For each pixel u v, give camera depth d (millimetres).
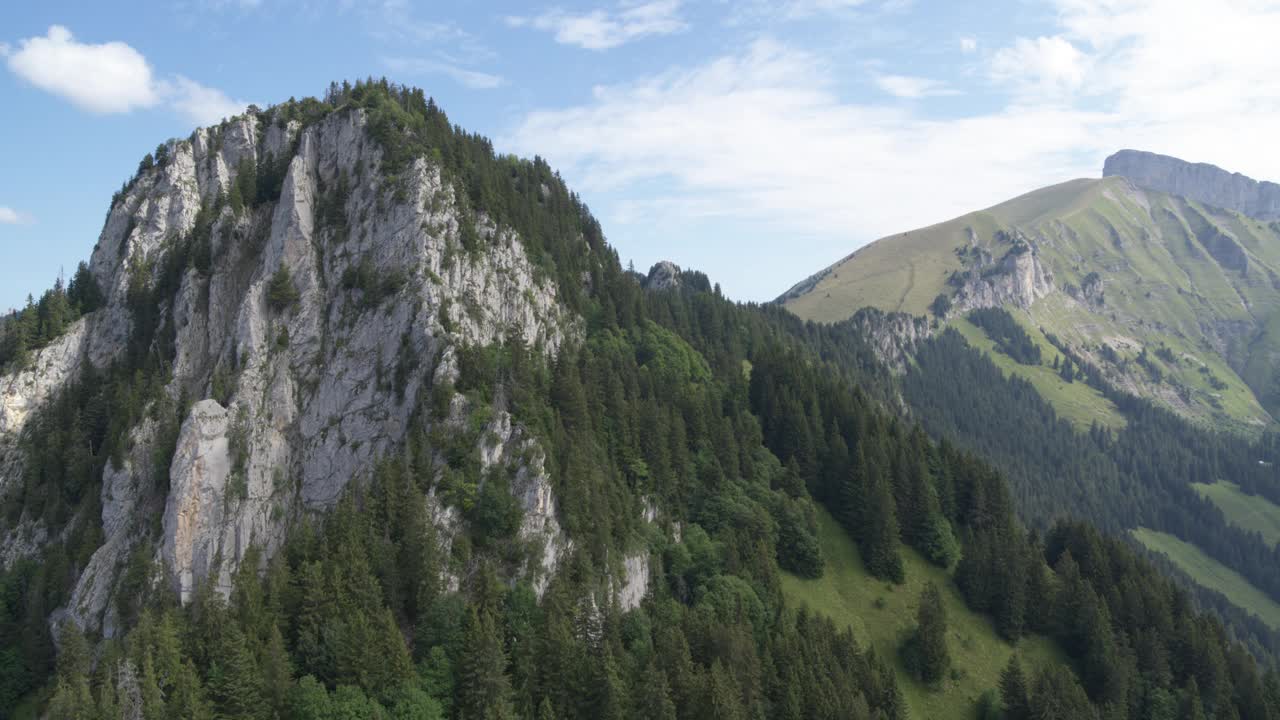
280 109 192375
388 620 116125
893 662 154375
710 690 118000
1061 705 142375
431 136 179875
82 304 179500
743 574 151500
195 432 138375
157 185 185250
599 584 132875
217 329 162250
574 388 157250
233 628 111500
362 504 136125
